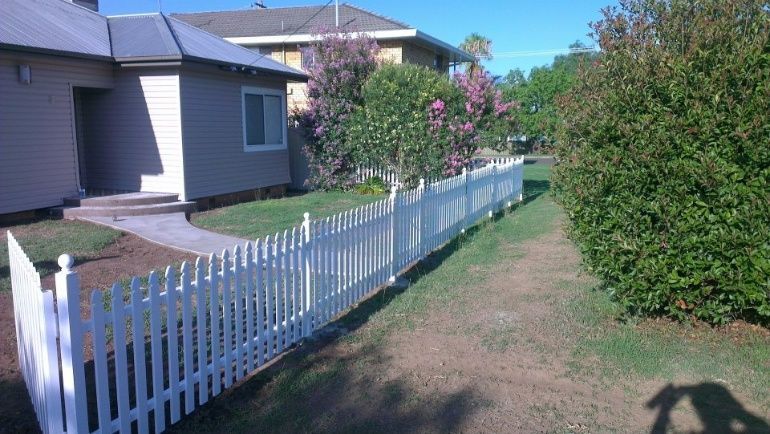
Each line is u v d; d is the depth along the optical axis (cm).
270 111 1656
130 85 1348
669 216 517
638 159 526
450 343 564
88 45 1303
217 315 447
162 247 955
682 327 586
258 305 498
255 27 2619
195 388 458
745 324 581
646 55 543
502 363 519
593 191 553
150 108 1340
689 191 515
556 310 657
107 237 995
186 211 1298
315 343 566
